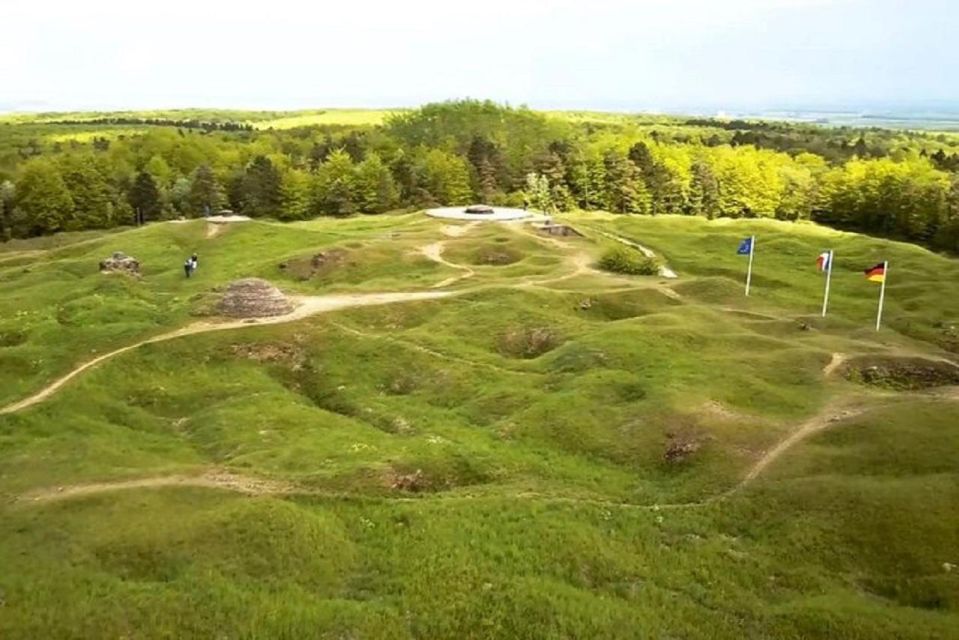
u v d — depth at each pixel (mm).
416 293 77000
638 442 45469
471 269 88500
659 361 56094
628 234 126875
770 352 59031
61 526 34125
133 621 27938
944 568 32781
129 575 30875
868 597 31859
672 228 135125
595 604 30172
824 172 167500
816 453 41531
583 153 161750
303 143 197375
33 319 69188
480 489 40688
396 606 29875
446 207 140125
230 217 124625
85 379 54469
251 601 29359
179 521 34062
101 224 137125
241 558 31891
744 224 141750
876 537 34594
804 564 33719
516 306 71250
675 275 99000
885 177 149375
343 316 68938
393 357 60906
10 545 32719
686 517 37156
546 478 42594
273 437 47094
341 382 58219
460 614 29406
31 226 131750
